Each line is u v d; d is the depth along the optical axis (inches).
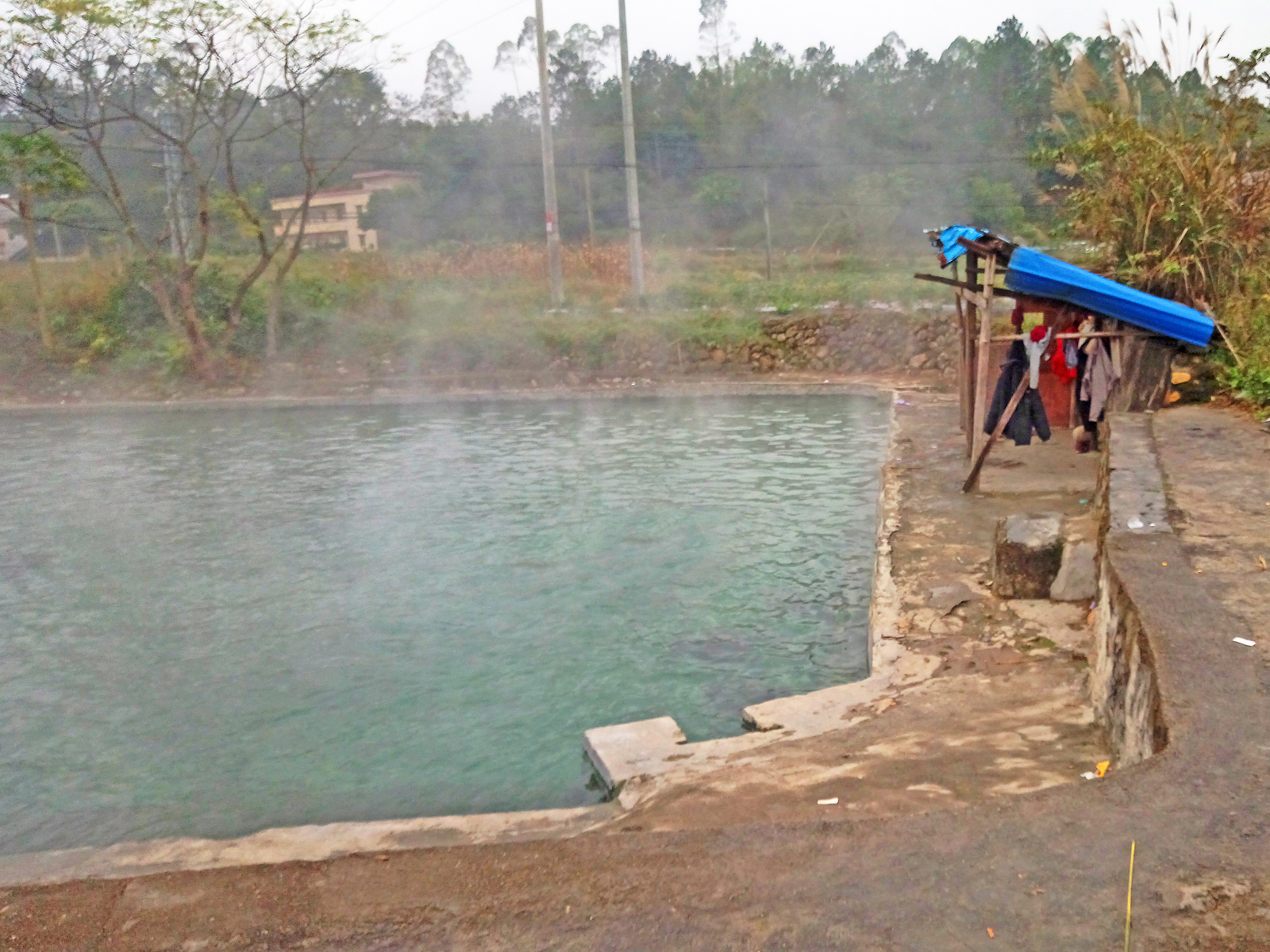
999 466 486.0
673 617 365.1
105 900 139.9
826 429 727.1
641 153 2162.9
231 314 1016.9
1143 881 124.9
